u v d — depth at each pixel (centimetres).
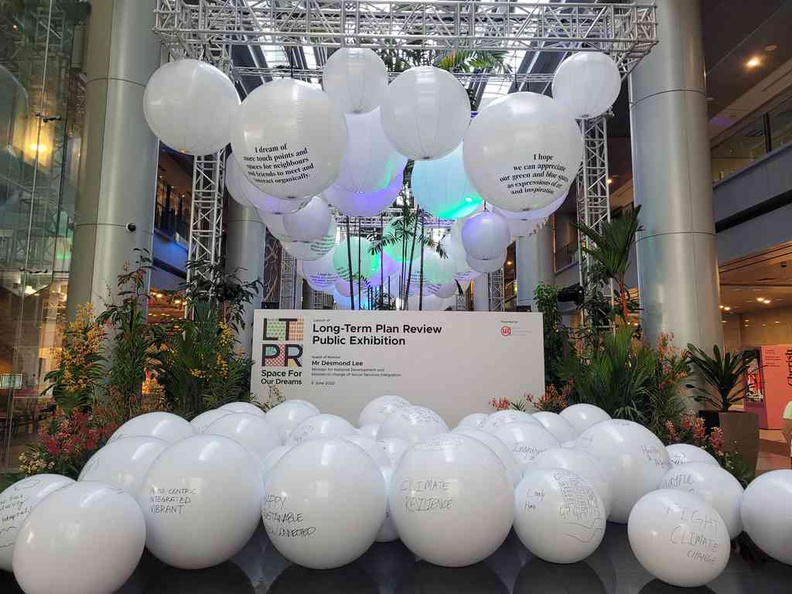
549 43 655
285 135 321
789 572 204
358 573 196
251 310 1002
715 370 502
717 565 183
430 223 1116
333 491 182
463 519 181
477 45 540
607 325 666
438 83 351
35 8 646
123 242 573
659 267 558
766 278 1007
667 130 561
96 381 490
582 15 559
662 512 190
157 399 496
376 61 397
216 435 204
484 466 189
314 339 522
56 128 672
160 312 1284
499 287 1488
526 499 204
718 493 223
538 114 324
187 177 1360
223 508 184
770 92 964
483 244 555
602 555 216
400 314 526
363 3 538
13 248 617
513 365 528
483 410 522
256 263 1040
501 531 187
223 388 504
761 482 214
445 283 812
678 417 439
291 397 517
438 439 199
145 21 599
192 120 364
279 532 184
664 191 559
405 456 199
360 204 470
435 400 521
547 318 757
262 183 337
